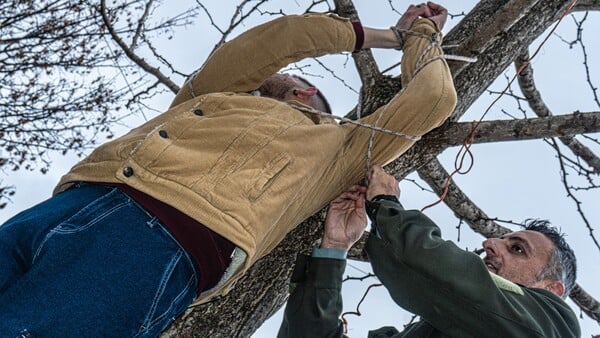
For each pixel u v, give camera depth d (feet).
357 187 8.46
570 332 7.78
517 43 9.98
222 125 6.99
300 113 7.66
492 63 9.86
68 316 5.90
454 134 9.70
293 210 7.52
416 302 7.64
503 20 9.82
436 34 8.80
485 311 7.26
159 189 6.47
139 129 7.23
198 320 8.27
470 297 7.27
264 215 6.67
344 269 8.26
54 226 6.36
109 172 6.70
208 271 6.57
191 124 6.97
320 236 8.83
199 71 8.30
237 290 8.46
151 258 6.27
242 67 8.02
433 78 8.17
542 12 10.03
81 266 6.13
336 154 7.95
